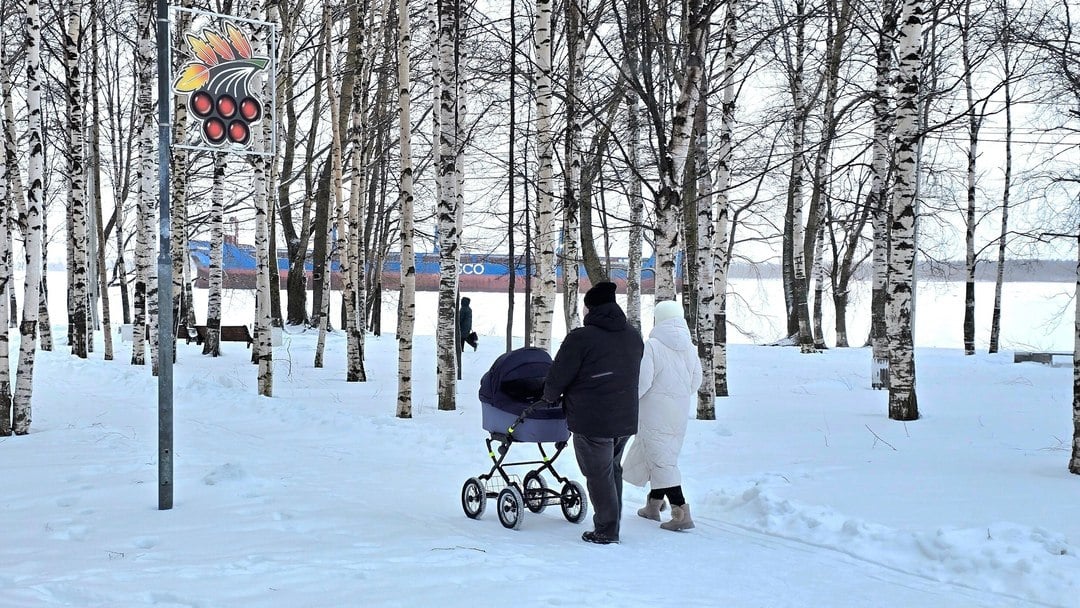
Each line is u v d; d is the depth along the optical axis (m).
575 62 16.75
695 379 7.00
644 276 41.97
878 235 18.33
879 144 18.09
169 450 7.28
